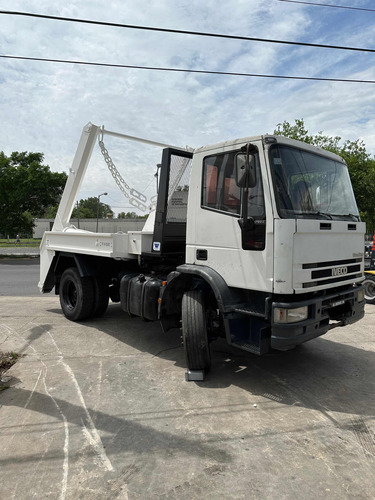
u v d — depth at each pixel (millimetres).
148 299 5008
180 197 5266
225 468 2734
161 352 5266
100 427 3287
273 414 3553
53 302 8898
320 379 4395
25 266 19281
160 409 3623
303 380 4363
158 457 2859
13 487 2520
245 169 3734
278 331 3641
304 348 5516
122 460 2818
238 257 3990
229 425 3342
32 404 3707
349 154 18406
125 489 2508
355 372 4609
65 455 2879
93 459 2828
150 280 5152
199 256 4438
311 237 3789
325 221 3947
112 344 5574
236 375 4504
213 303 4508
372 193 16844
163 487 2531
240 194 3979
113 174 6945
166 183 5039
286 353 5289
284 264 3598
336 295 4152
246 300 4137
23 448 2965
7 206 25188
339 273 4203
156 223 5078
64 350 5289
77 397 3863
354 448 3008
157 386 4152
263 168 3783
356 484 2576
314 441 3104
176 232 5188
